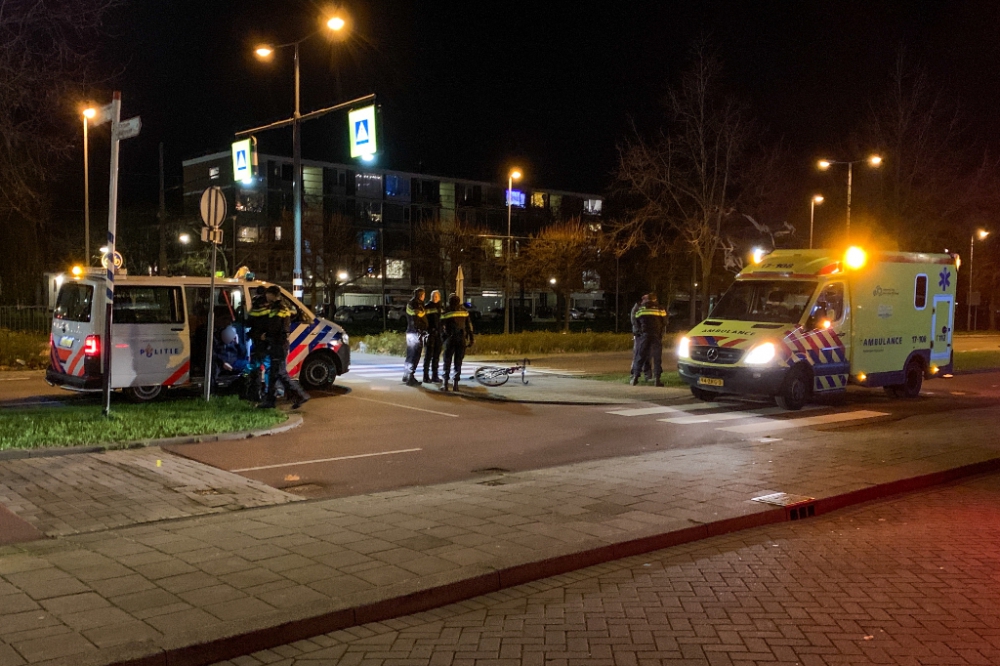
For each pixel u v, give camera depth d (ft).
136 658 12.57
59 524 20.15
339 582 16.20
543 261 152.46
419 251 181.98
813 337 44.93
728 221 101.24
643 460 29.86
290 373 47.19
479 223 213.87
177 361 41.68
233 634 13.58
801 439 35.19
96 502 22.33
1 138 63.62
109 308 34.99
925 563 19.11
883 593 16.96
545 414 42.24
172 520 20.84
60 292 42.52
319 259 167.43
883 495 26.23
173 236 166.50
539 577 17.83
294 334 47.11
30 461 27.43
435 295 53.93
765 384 43.14
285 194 189.78
